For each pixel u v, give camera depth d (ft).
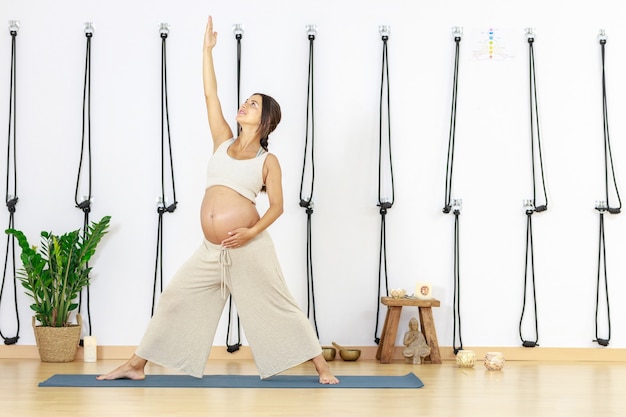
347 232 18.89
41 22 18.72
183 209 18.72
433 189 19.02
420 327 18.95
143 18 18.83
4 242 18.56
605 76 19.16
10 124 18.62
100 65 18.76
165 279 18.66
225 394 13.74
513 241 19.02
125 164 18.71
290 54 18.95
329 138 18.94
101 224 17.89
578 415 12.48
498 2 19.07
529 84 19.13
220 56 18.89
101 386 14.32
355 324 18.83
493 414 12.46
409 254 18.93
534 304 18.94
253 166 14.60
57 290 17.78
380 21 19.10
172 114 18.78
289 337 14.73
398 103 19.07
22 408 12.40
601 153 19.11
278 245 18.81
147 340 14.76
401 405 13.01
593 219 19.08
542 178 19.03
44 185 18.62
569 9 19.04
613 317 19.01
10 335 18.51
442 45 19.12
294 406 12.80
